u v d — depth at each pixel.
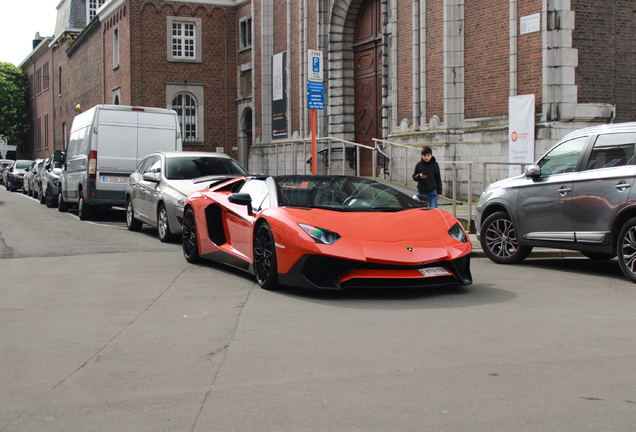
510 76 15.81
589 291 6.73
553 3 14.86
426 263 6.16
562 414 3.19
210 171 11.90
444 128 17.39
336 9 23.11
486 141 16.38
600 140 7.72
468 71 16.98
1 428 3.10
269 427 3.07
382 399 3.42
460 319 5.35
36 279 7.52
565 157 8.13
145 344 4.63
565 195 7.89
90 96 40.09
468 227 12.05
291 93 26.19
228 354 4.33
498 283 7.24
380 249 6.12
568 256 9.91
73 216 17.36
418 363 4.07
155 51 31.22
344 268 6.07
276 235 6.50
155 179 11.48
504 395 3.46
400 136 19.00
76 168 16.39
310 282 6.14
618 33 15.34
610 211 7.35
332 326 5.11
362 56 22.94
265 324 5.20
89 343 4.68
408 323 5.21
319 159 23.98
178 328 5.10
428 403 3.36
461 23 17.06
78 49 43.41
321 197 7.14
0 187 40.47
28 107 66.81
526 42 15.46
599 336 4.75
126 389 3.65
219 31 32.06
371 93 22.56
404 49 19.11
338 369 3.96
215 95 32.16
